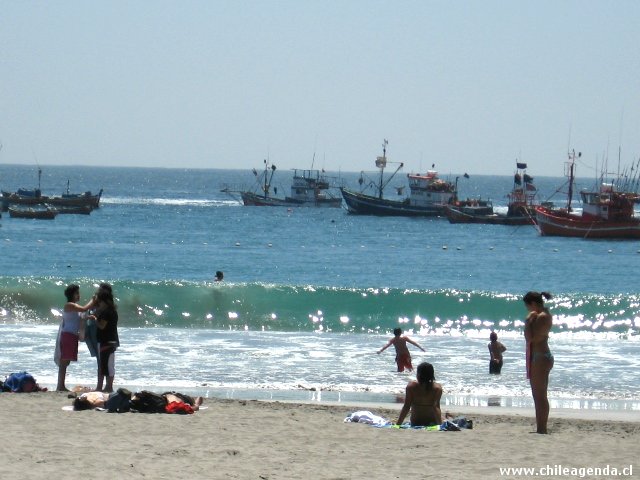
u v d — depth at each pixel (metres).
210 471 24.95
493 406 42.69
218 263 142.38
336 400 43.47
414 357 58.12
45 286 78.88
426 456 27.81
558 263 155.00
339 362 55.34
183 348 59.72
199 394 44.34
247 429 31.50
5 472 23.92
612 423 36.62
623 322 75.38
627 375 52.69
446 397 45.28
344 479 24.58
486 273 136.25
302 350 59.97
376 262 149.75
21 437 28.58
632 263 156.75
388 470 25.78
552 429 34.22
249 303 77.56
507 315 77.19
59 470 24.38
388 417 37.09
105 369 39.22
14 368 49.91
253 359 55.75
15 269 128.62
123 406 34.03
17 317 73.19
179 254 156.62
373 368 53.38
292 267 138.75
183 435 29.92
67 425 30.81
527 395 45.94
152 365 52.59
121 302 76.19
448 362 56.44
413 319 75.31
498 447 29.50
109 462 25.52
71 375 47.97
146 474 24.33
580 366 55.88
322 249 174.12
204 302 77.56
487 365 55.38
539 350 32.75
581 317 77.50
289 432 31.19
